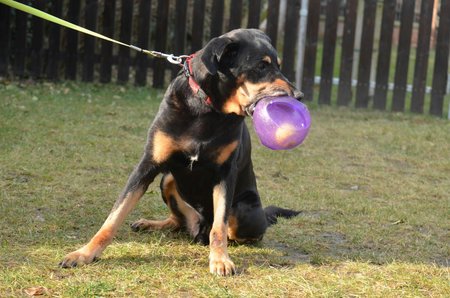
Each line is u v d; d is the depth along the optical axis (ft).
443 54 50.21
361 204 29.48
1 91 45.96
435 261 22.76
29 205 26.12
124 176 31.19
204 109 20.48
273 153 37.40
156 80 51.80
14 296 17.70
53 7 50.21
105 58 51.39
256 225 22.95
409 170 36.37
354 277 20.40
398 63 50.72
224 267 20.01
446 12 49.70
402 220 27.45
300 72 50.90
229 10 52.49
